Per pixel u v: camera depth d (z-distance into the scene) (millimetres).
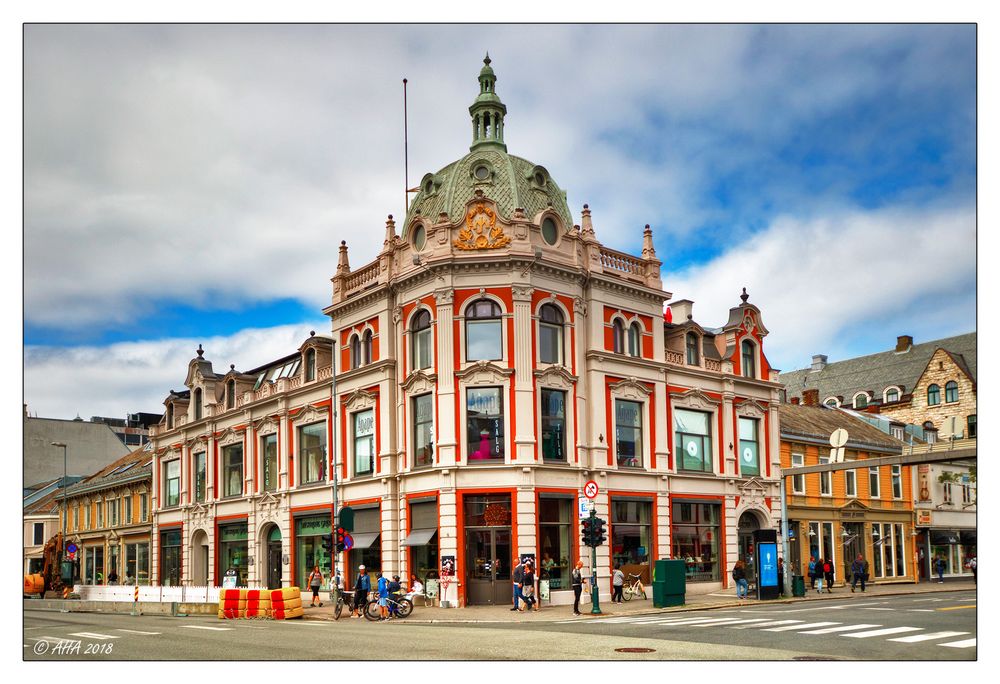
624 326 41125
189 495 55594
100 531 67625
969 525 60188
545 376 37219
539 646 20469
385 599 31641
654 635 22906
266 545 48312
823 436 51625
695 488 42781
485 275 37188
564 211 41125
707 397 44219
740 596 38531
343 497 42062
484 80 43375
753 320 47875
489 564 35688
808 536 49344
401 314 39500
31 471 85500
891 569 54500
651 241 43344
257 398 49375
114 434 90875
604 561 38000
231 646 21062
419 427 38312
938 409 73562
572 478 37562
